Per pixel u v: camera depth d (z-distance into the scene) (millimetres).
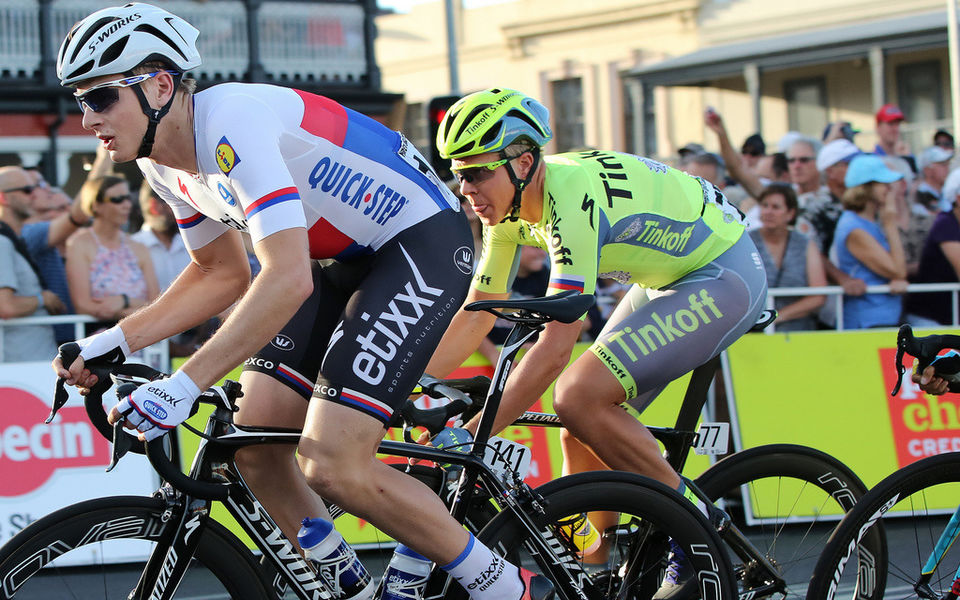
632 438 4051
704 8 22703
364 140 3480
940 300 8047
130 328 3559
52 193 7039
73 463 6117
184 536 3357
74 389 6184
